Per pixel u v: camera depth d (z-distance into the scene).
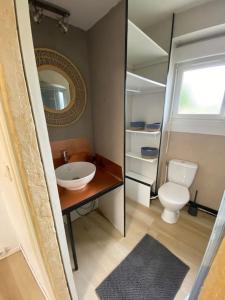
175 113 1.99
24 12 0.49
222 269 0.43
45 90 1.27
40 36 1.17
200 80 1.76
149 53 1.67
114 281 1.22
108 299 1.10
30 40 0.53
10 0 0.44
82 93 1.51
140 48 1.53
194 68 1.76
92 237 1.63
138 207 2.12
